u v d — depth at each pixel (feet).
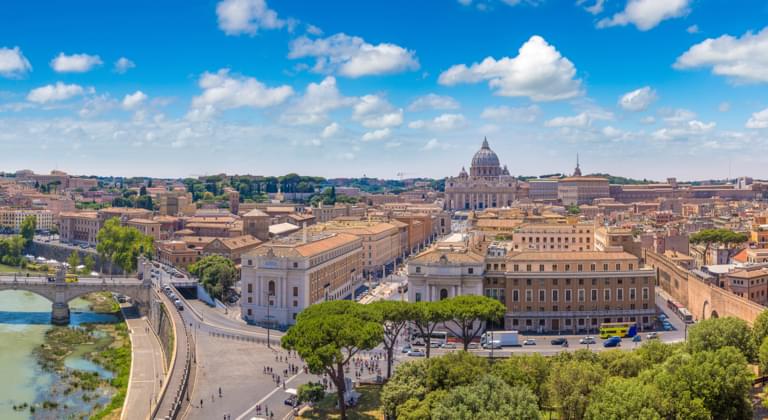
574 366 479.00
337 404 573.33
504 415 416.46
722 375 450.71
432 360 529.04
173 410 545.44
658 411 420.36
